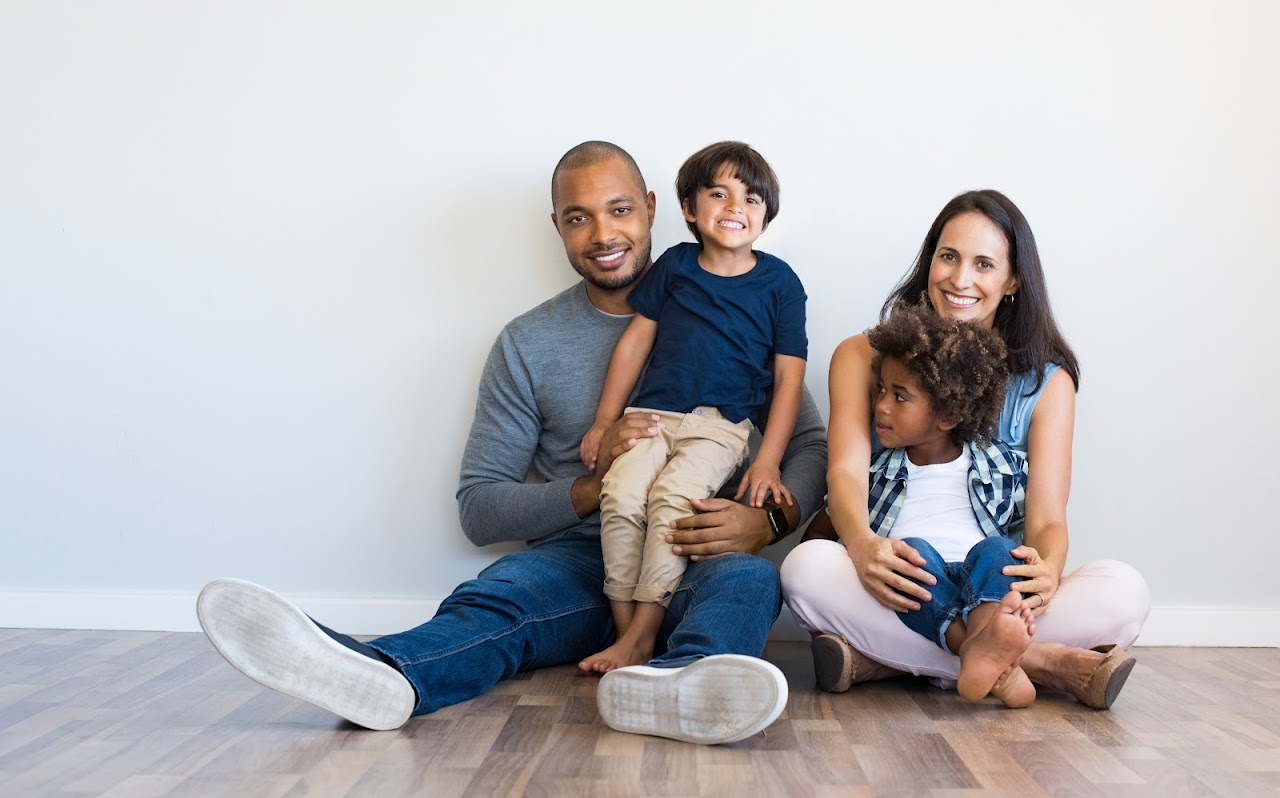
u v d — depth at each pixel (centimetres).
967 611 155
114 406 214
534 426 205
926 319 169
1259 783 121
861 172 210
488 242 213
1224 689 171
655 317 200
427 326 213
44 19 213
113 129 213
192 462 213
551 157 212
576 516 191
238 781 118
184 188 213
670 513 177
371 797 113
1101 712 155
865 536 165
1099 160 208
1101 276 208
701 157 194
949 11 208
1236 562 209
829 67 209
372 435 213
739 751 133
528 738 136
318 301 213
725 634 147
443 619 159
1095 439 209
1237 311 208
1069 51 208
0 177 214
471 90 212
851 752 133
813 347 212
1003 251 181
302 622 135
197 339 213
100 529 214
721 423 188
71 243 214
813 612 167
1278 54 206
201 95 213
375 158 213
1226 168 207
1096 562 170
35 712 147
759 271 196
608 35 211
